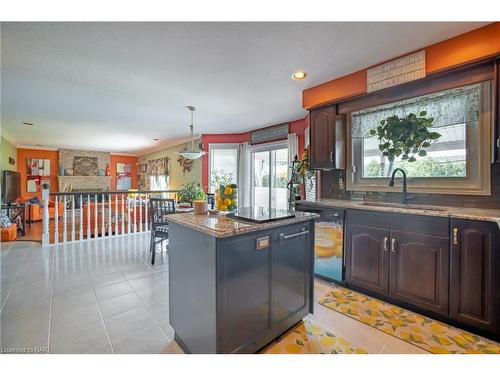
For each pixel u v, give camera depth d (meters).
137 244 4.29
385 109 2.86
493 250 1.69
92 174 9.45
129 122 4.91
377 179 2.97
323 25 1.87
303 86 3.10
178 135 6.32
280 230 1.71
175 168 7.77
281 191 5.22
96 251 3.86
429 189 2.51
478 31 1.94
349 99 2.84
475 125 2.24
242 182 5.91
